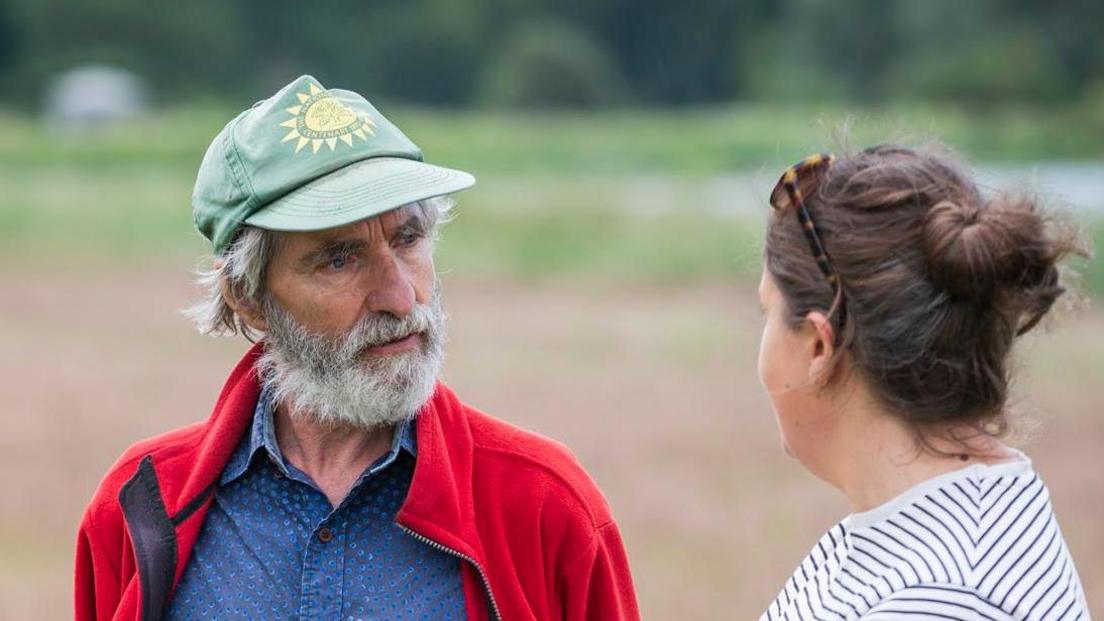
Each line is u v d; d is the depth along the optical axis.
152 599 3.51
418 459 3.50
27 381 17.28
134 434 14.47
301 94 3.54
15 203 36.94
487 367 18.28
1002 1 95.06
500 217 33.47
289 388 3.57
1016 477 2.76
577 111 113.25
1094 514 10.97
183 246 32.06
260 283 3.59
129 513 3.59
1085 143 48.97
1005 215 2.67
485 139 51.66
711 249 30.02
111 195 39.28
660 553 10.19
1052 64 90.12
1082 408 15.02
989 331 2.69
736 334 21.28
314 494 3.56
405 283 3.52
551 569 3.66
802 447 2.98
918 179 2.75
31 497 11.98
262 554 3.53
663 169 48.00
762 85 114.31
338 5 125.88
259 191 3.44
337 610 3.46
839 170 2.84
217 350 19.72
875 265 2.72
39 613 8.91
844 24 103.75
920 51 97.44
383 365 3.51
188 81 121.06
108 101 95.94
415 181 3.41
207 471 3.59
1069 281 2.86
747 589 9.30
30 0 121.44
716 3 124.31
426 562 3.52
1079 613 2.64
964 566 2.65
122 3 121.25
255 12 125.50
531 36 117.06
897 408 2.76
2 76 119.94
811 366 2.86
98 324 21.89
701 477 12.50
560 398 16.30
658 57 126.31
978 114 69.56
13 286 26.14
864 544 2.83
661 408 15.71
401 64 123.50
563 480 3.70
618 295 26.11
